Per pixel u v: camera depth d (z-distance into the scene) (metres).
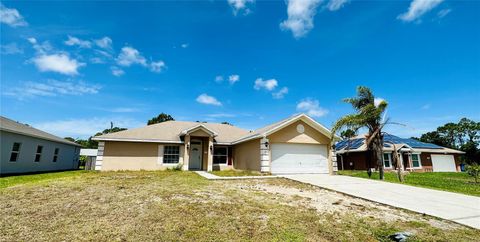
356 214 5.21
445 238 3.79
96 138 15.77
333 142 15.73
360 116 12.94
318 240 3.60
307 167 15.11
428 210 5.55
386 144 22.89
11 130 14.02
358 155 24.02
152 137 17.11
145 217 4.50
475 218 4.93
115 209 5.02
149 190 7.30
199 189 7.73
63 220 4.24
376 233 3.99
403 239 3.66
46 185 7.85
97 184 8.38
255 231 3.89
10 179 10.73
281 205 5.81
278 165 14.46
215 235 3.68
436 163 26.55
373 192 7.86
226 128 22.20
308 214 5.05
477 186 10.82
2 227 3.81
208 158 17.17
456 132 47.88
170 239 3.48
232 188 8.29
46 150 18.56
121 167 16.09
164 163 17.17
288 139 14.88
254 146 15.67
